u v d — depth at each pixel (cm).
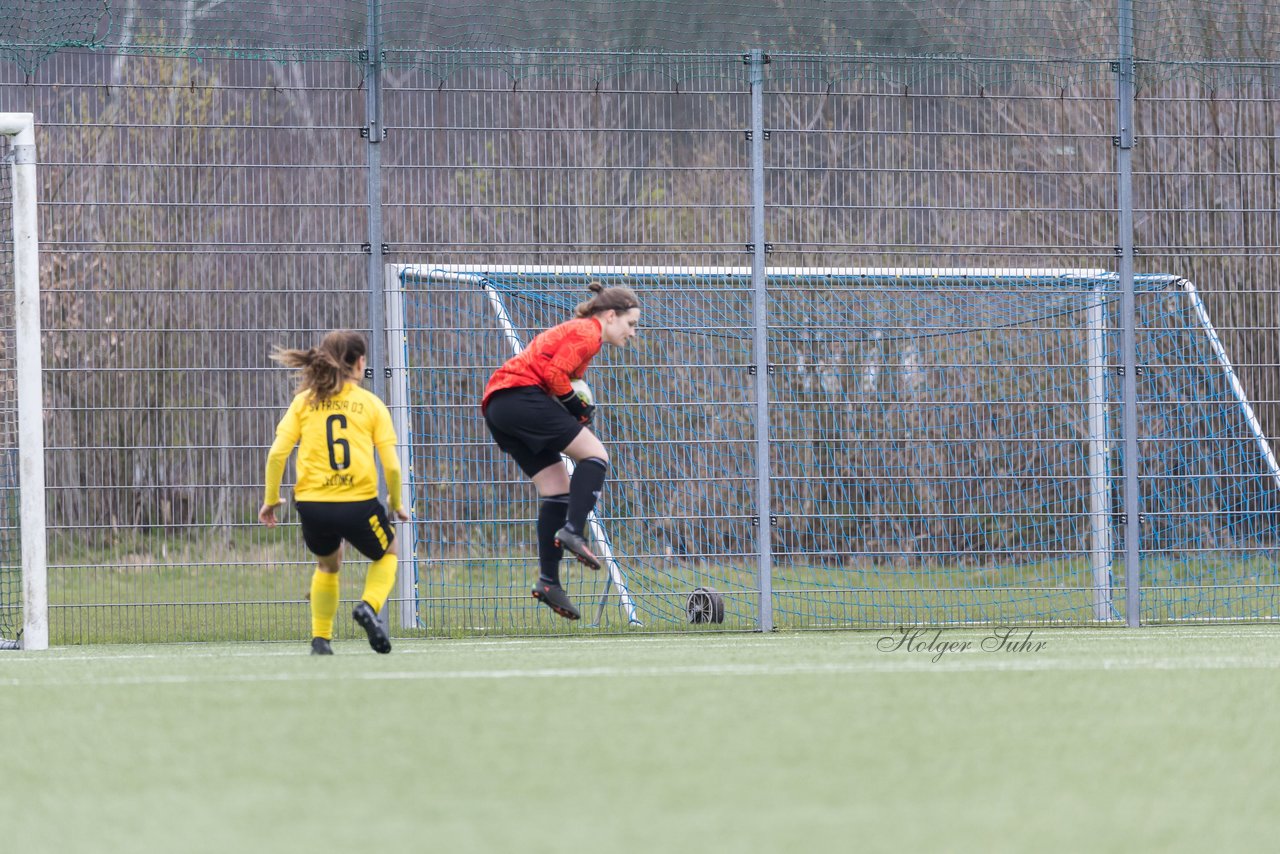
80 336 3014
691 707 1595
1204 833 998
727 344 3409
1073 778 1189
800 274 3244
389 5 3078
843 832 997
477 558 3194
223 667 2162
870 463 3478
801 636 2961
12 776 1262
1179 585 3347
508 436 2692
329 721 1524
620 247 3155
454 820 1046
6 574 2964
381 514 2417
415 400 3212
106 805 1132
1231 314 3369
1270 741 1368
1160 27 3291
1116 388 3412
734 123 3212
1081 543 3409
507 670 2041
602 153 3161
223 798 1145
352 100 3111
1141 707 1588
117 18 3025
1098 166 3375
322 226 3097
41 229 3009
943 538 3438
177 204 3047
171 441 3039
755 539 3219
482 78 3134
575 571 3297
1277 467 3344
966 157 3281
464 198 3125
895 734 1404
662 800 1105
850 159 3241
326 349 2394
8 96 3008
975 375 3519
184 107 3072
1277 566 3438
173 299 3042
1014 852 942
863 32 3209
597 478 2630
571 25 3148
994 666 2056
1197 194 3356
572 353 2628
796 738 1381
